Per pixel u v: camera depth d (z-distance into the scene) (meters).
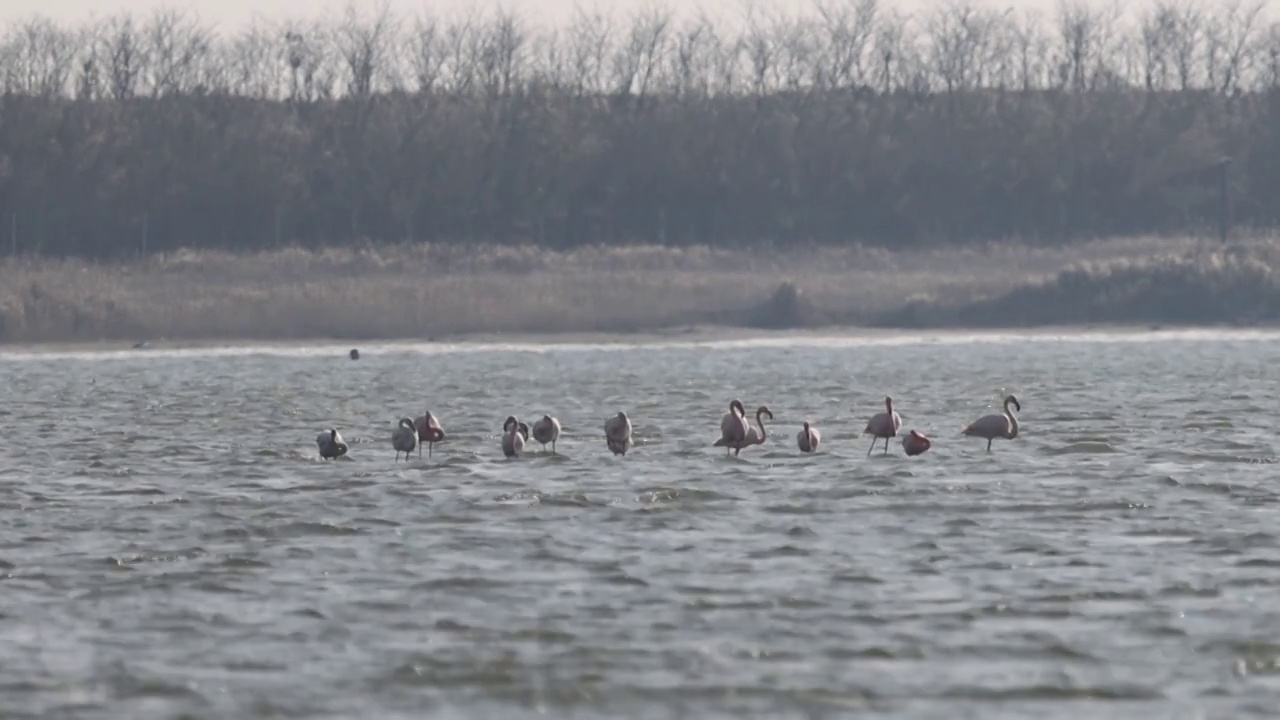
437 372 71.56
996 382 64.25
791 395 59.06
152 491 36.22
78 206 116.50
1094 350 81.25
